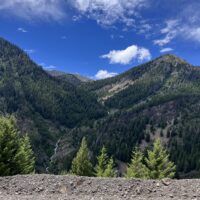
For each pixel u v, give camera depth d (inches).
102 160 2315.5
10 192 639.8
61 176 696.4
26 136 2138.3
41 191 639.8
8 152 1595.7
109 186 646.5
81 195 617.6
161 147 2043.6
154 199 568.7
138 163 2151.8
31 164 2047.2
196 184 634.2
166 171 1983.3
